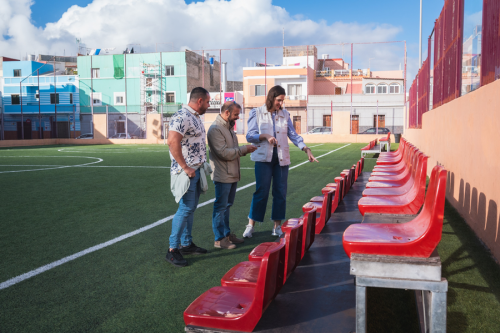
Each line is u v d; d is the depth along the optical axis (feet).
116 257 12.33
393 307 8.45
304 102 119.65
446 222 14.24
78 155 62.54
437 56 24.70
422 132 33.06
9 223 16.96
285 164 13.97
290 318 6.18
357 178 23.81
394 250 5.65
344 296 6.93
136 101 132.36
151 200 22.34
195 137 11.64
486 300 7.98
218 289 7.11
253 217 14.32
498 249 9.95
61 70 153.07
